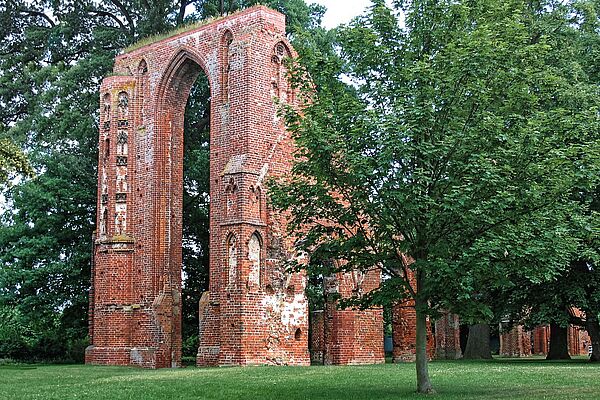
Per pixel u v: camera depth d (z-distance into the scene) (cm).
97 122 4012
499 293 3266
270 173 2991
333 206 1709
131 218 3369
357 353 3078
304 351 3005
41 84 4134
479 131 1574
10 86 4266
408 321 3316
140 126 3419
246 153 2928
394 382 1961
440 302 1647
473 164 1528
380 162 1540
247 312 2841
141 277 3300
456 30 1747
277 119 3048
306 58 1792
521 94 1669
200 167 4106
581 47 3350
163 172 3353
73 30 4334
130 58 3500
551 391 1642
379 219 1644
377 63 1731
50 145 4028
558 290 3066
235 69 3022
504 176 1556
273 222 2969
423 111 1559
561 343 3738
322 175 1672
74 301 3897
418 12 1753
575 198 2566
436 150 1538
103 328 3316
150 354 3172
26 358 3822
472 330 4053
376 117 1590
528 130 1563
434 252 1579
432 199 1534
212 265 3003
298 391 1730
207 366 2938
